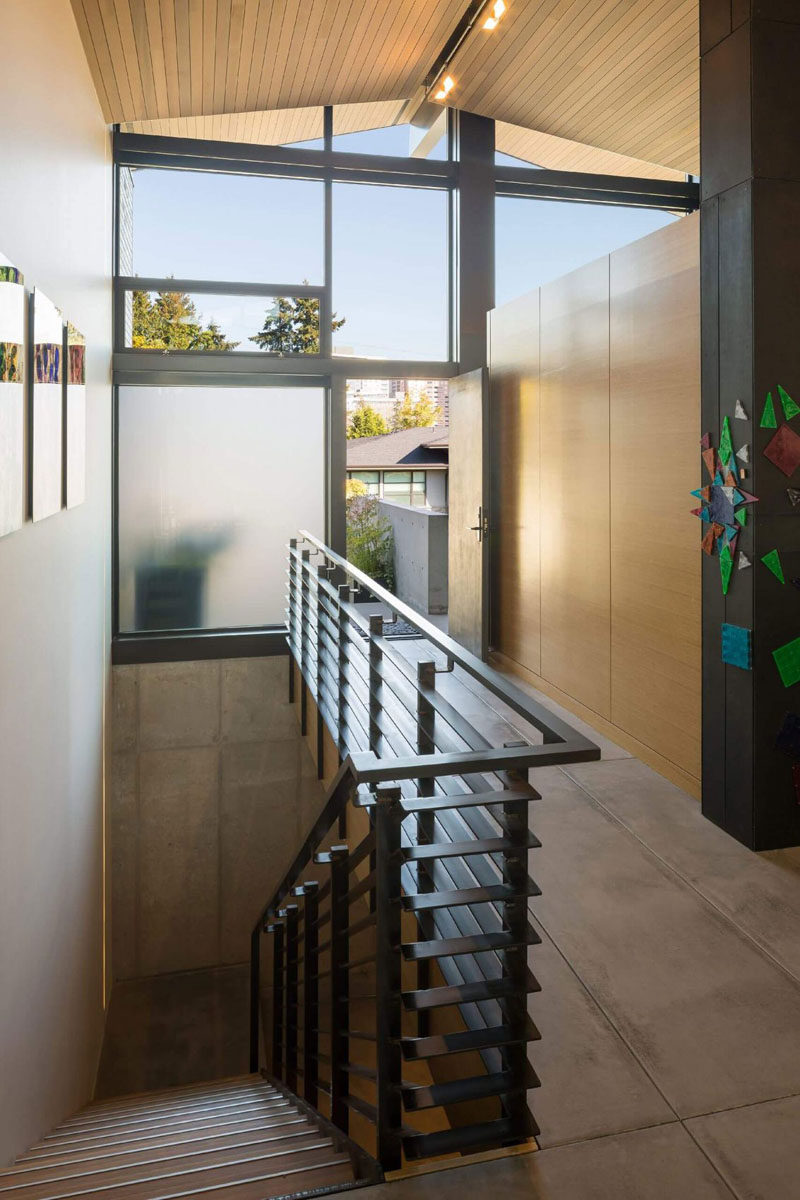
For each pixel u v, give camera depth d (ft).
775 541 12.52
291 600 23.76
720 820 13.61
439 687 21.34
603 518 17.81
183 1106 13.42
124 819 24.04
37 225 10.75
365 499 40.91
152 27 16.35
